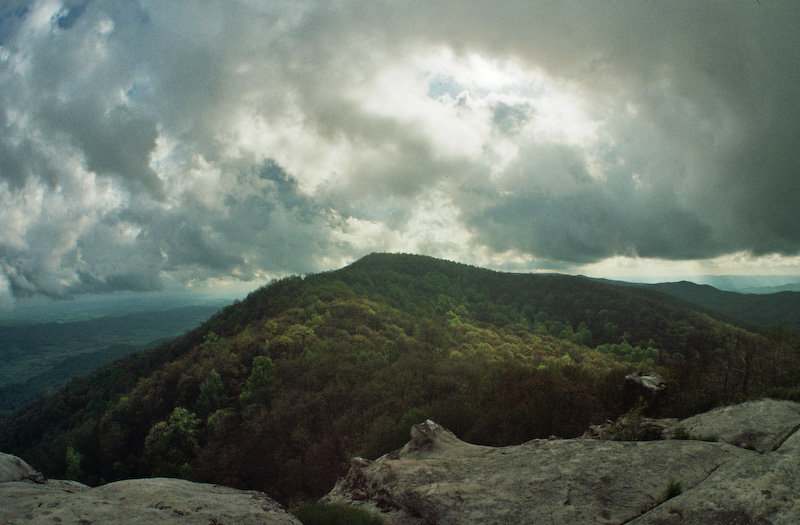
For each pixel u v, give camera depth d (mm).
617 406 24000
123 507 6453
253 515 7047
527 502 9438
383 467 13594
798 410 13367
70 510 5992
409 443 17266
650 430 14430
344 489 14383
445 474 12273
